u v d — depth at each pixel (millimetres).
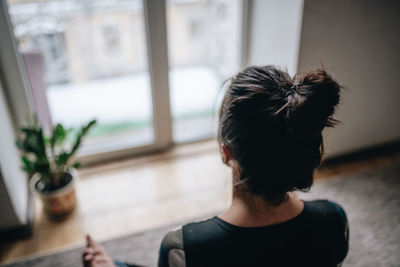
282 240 521
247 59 2365
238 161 517
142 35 2123
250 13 2199
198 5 2744
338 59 1932
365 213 1887
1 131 1757
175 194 2086
